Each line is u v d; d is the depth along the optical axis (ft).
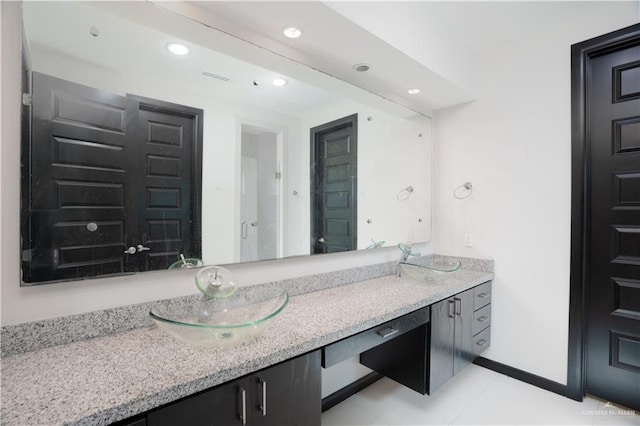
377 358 6.75
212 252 4.93
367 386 7.30
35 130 3.50
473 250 8.25
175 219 4.56
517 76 7.44
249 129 5.39
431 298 5.77
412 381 6.11
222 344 3.53
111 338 3.76
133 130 4.21
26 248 3.41
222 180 5.08
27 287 3.42
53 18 3.64
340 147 6.70
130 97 4.19
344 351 4.31
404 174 8.13
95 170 3.89
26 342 3.37
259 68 5.41
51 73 3.61
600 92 6.50
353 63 6.00
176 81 4.58
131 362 3.17
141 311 4.12
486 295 7.67
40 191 3.51
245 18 4.59
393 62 5.96
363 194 7.18
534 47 7.16
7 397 2.55
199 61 4.78
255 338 3.80
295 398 3.71
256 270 5.46
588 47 6.42
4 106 3.33
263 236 5.56
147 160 4.33
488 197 7.97
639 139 6.09
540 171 7.13
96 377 2.87
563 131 6.80
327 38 5.13
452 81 6.97
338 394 6.69
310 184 6.24
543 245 7.11
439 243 8.95
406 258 7.74
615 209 6.35
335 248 6.66
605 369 6.49
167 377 2.88
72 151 3.74
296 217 6.03
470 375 7.75
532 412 6.27
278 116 5.74
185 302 4.52
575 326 6.65
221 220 5.05
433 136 9.01
